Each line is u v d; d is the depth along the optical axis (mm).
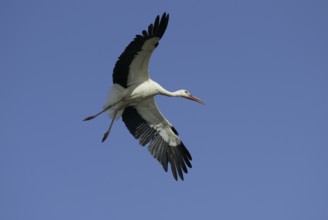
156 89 15828
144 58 14836
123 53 14531
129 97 15484
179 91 17906
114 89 15367
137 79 15531
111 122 15875
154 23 13914
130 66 15070
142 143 16609
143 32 13914
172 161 16672
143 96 15672
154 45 14359
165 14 13969
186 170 16672
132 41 14133
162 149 16703
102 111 15414
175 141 16859
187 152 16844
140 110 16547
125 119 16688
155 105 16328
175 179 16453
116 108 15711
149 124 16781
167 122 16719
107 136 15727
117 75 15164
